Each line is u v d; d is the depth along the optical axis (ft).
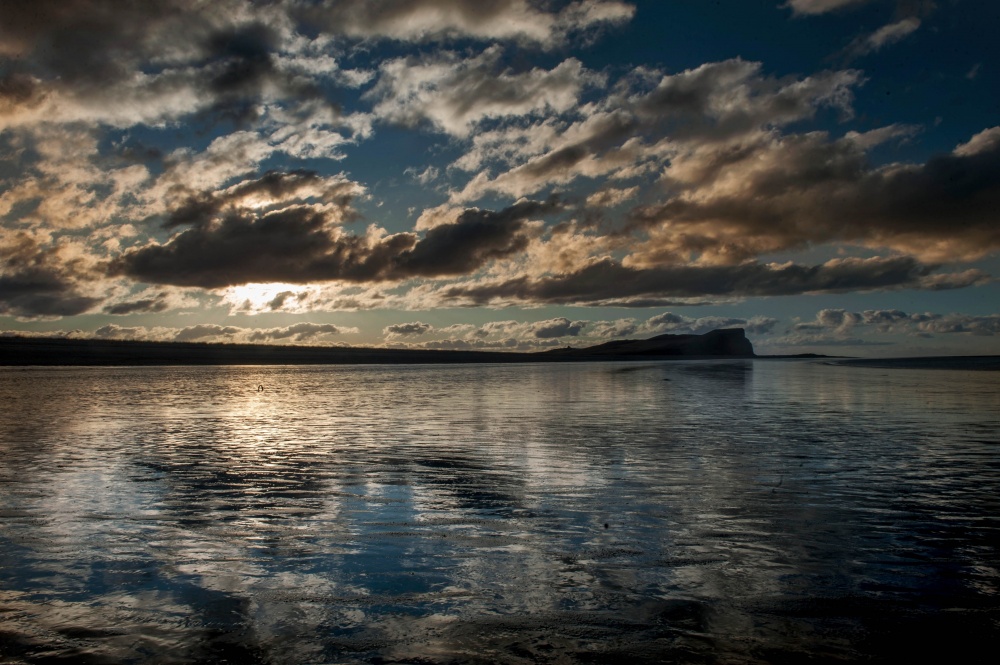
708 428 56.54
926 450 43.73
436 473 35.70
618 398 93.30
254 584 19.10
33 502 29.14
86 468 37.37
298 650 15.05
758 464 38.42
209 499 29.73
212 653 14.94
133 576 19.81
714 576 19.66
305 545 22.79
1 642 15.51
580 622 16.44
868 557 21.39
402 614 16.97
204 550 22.25
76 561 21.16
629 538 23.52
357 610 17.24
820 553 21.79
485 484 32.83
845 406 77.97
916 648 15.11
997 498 29.55
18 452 43.34
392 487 32.19
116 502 29.17
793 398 91.30
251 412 72.08
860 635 15.76
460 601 17.78
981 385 118.83
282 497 30.07
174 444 47.11
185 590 18.66
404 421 62.64
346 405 81.71
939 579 19.44
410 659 14.60
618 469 36.86
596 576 19.69
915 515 26.68
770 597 18.06
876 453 42.50
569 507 28.12
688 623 16.39
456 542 23.08
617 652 14.85
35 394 99.96
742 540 23.22
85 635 15.83
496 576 19.67
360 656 14.75
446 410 74.69
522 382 143.43
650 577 19.60
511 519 26.16
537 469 36.88
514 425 59.06
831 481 33.47
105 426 58.29
